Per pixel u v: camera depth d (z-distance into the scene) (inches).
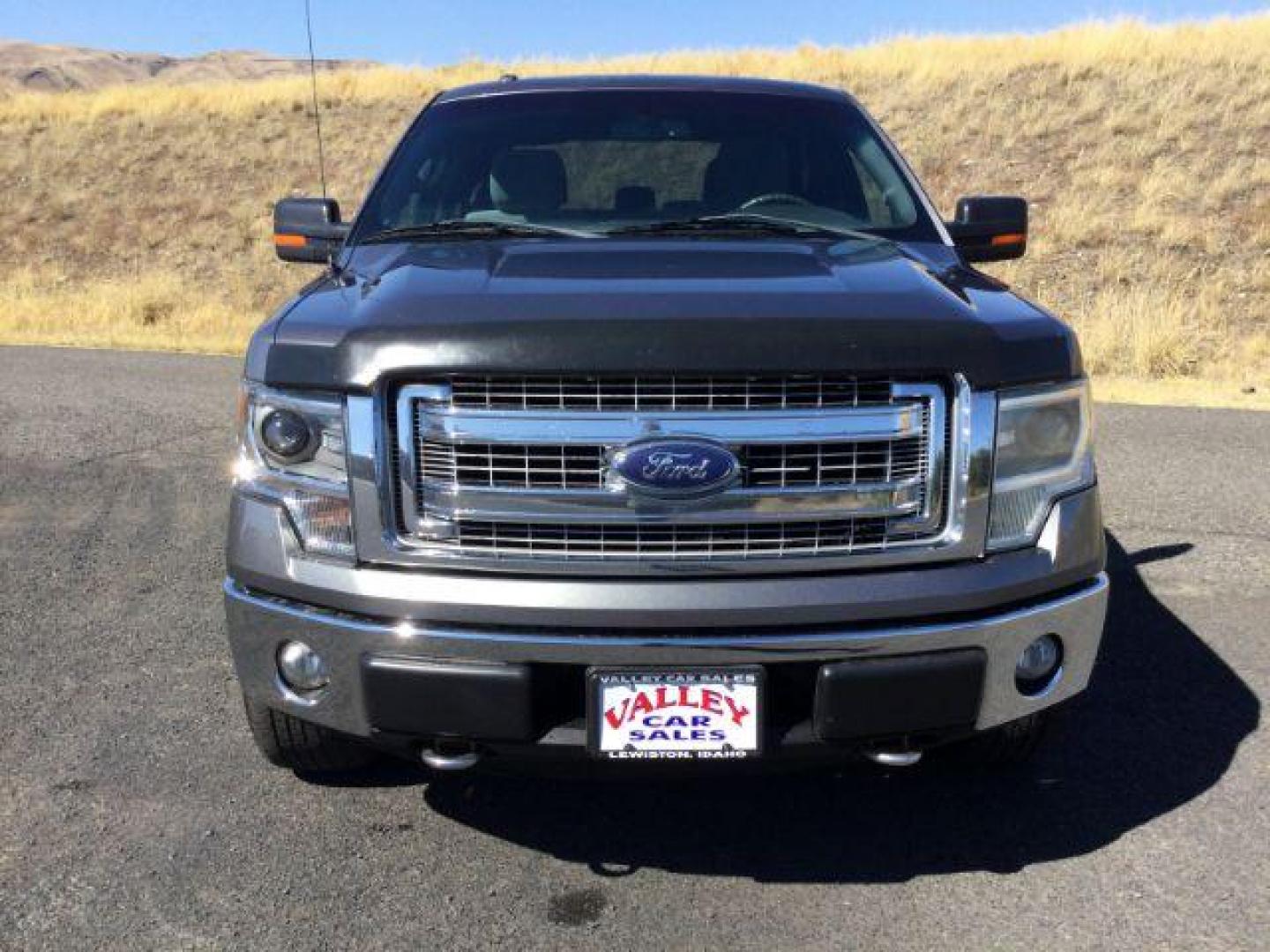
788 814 126.5
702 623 101.0
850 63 1001.5
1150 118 787.4
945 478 104.6
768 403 100.5
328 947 103.4
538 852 119.2
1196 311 552.4
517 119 167.8
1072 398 110.1
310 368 104.7
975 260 158.6
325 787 131.2
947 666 104.5
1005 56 949.2
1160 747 139.7
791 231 144.9
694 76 180.4
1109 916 107.5
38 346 546.9
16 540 222.5
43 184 1051.3
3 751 138.0
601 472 100.6
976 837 121.2
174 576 202.1
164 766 135.0
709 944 104.3
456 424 100.8
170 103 1179.3
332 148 1055.0
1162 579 198.5
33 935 104.3
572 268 120.0
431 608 102.3
